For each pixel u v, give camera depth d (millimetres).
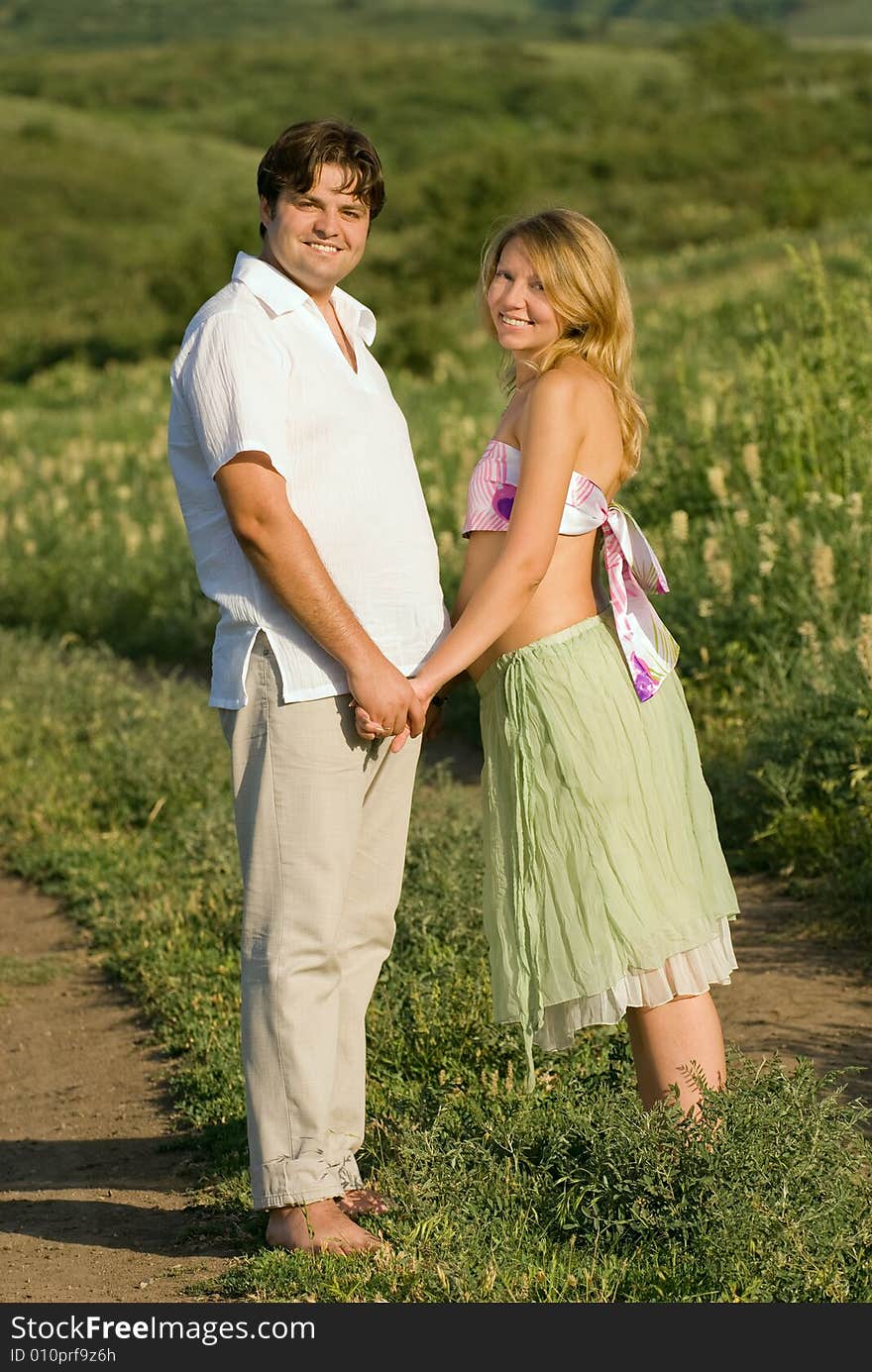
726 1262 5449
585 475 6215
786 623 13828
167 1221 6844
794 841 11078
